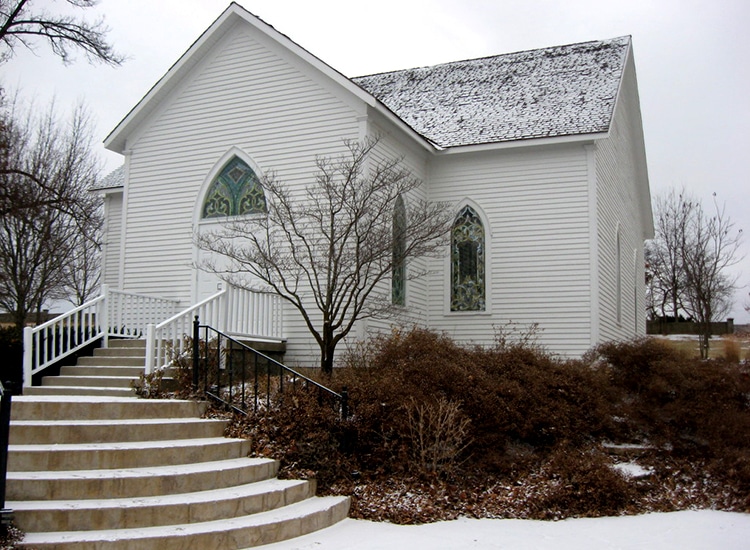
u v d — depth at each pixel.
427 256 19.20
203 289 18.31
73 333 14.76
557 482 11.24
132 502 8.21
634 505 11.10
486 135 19.56
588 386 14.05
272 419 11.08
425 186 20.02
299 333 16.92
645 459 13.02
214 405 11.71
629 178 25.78
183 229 18.77
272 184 16.05
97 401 10.37
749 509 11.16
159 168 19.31
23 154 28.89
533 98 21.03
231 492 8.99
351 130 16.98
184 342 13.27
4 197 22.62
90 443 9.46
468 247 19.73
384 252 15.05
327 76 17.33
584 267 18.44
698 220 43.31
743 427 13.38
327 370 14.40
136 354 14.41
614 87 20.36
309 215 15.46
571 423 13.21
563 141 18.44
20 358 14.23
